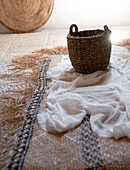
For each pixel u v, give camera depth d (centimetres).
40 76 174
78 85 149
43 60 211
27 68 194
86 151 93
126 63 179
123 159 88
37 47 261
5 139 105
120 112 114
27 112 126
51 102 132
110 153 91
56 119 112
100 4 355
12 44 284
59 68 180
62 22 373
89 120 112
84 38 145
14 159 92
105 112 114
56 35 320
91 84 150
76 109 118
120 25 366
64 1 356
